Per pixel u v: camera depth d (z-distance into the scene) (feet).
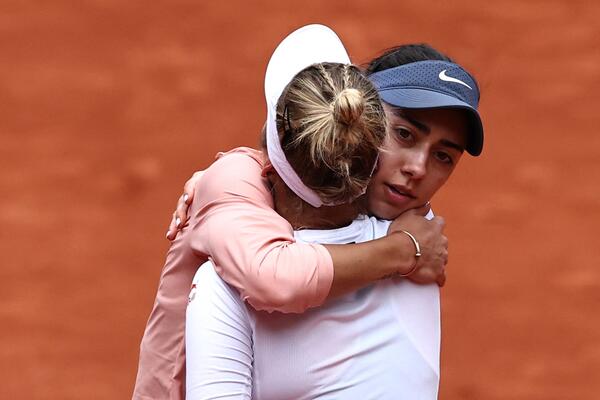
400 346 34.83
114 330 110.93
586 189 126.52
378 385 34.32
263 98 138.31
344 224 35.60
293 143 32.63
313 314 34.09
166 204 126.41
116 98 137.80
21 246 120.88
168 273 38.29
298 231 35.06
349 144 32.12
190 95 138.10
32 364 107.96
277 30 144.56
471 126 36.65
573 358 108.27
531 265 117.50
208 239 34.78
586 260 118.21
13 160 131.54
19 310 113.29
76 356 108.58
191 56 141.90
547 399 104.47
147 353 38.88
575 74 140.97
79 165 130.72
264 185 35.73
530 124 135.23
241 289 33.30
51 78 139.85
